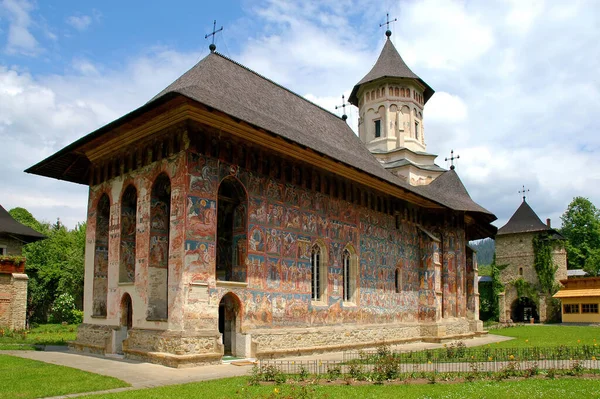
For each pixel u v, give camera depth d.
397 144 53.53
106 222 29.73
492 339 40.91
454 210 42.28
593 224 92.69
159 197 25.55
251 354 24.62
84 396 14.73
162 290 24.94
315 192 30.70
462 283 43.66
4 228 49.31
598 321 68.31
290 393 14.64
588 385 16.84
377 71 55.12
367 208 35.50
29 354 25.44
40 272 58.34
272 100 32.78
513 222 80.62
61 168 31.38
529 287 77.12
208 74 28.08
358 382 17.67
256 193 26.56
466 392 15.53
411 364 22.38
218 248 27.56
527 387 16.41
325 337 29.61
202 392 15.27
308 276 29.28
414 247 40.75
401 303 38.03
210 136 24.48
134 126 25.19
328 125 38.91
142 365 21.59
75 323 53.53
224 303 25.77
